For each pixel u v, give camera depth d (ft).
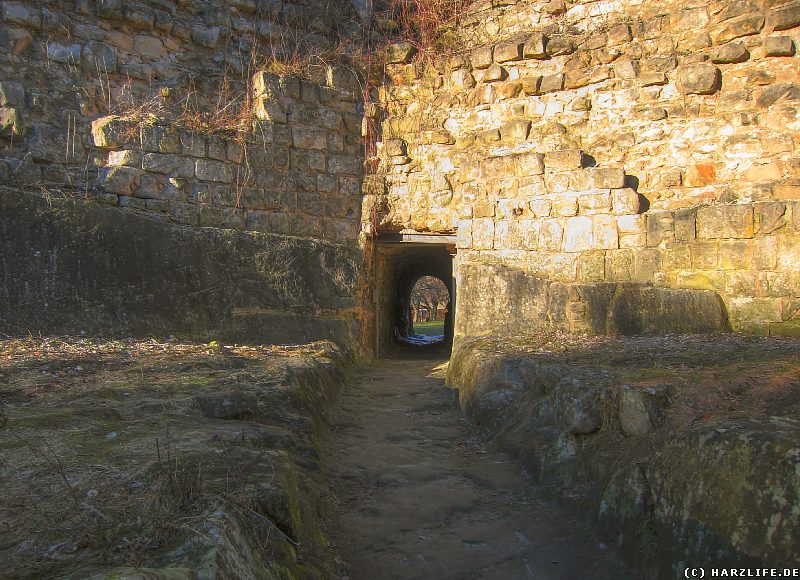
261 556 7.02
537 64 25.34
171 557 5.79
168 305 20.80
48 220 18.97
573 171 22.82
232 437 10.65
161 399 12.86
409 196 26.50
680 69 22.27
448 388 20.95
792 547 6.50
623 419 11.30
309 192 26.00
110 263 19.86
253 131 24.89
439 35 28.09
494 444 15.33
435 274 48.24
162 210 22.86
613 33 23.95
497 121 25.57
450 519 11.55
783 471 6.96
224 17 27.43
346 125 27.09
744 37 21.58
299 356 20.40
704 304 19.66
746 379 11.55
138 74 25.55
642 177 22.50
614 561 9.34
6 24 22.89
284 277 23.49
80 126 23.71
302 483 10.89
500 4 27.53
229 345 21.36
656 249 21.25
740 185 20.94
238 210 24.35
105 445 9.55
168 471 7.55
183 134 23.47
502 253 23.84
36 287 18.58
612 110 23.56
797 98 20.52
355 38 28.63
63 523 6.61
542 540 10.57
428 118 26.78
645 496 9.32
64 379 14.25
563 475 12.15
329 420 17.25
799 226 18.79
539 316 21.61
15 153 22.17
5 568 5.64
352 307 25.17
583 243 22.35
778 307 18.86
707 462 8.07
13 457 8.83
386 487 13.03
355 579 9.46
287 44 28.37
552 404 13.84
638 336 19.71
